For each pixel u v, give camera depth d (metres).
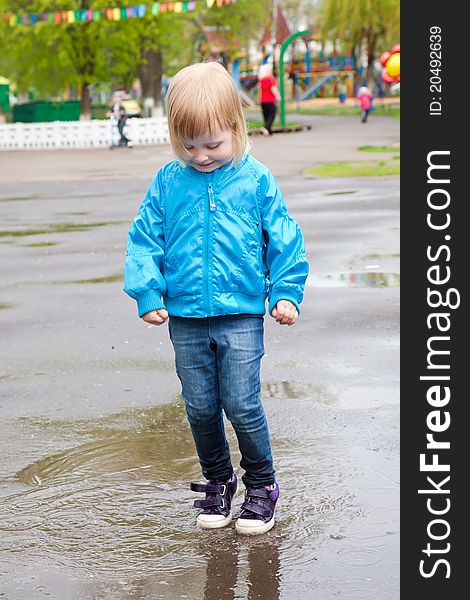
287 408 4.98
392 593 3.14
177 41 44.09
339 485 4.00
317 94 70.00
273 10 52.97
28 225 12.90
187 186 3.60
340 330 6.55
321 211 12.71
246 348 3.59
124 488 4.06
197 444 3.76
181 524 3.70
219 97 3.44
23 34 36.88
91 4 35.75
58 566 3.38
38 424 4.92
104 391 5.46
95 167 22.84
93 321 7.18
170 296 3.66
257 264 3.61
